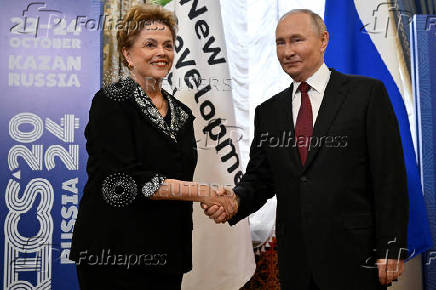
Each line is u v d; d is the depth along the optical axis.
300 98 2.08
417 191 2.57
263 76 2.95
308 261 1.87
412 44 2.78
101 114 1.81
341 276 1.84
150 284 1.81
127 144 1.79
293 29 2.03
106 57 2.72
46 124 2.61
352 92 1.96
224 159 2.62
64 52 2.65
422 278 2.79
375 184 1.87
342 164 1.89
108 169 1.78
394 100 2.67
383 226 1.83
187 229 1.92
